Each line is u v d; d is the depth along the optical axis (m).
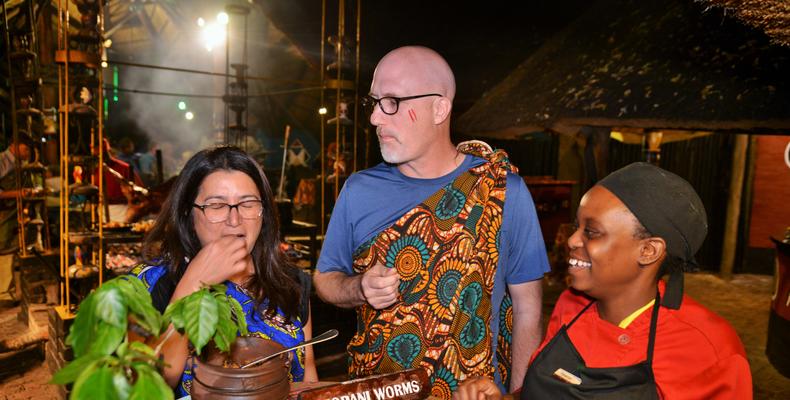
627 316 1.30
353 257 1.80
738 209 8.20
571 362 1.34
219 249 1.20
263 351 1.16
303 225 5.19
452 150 1.78
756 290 7.43
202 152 1.48
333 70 4.75
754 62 3.67
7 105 7.64
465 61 7.61
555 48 6.04
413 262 1.66
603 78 4.76
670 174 1.24
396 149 1.68
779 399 4.13
